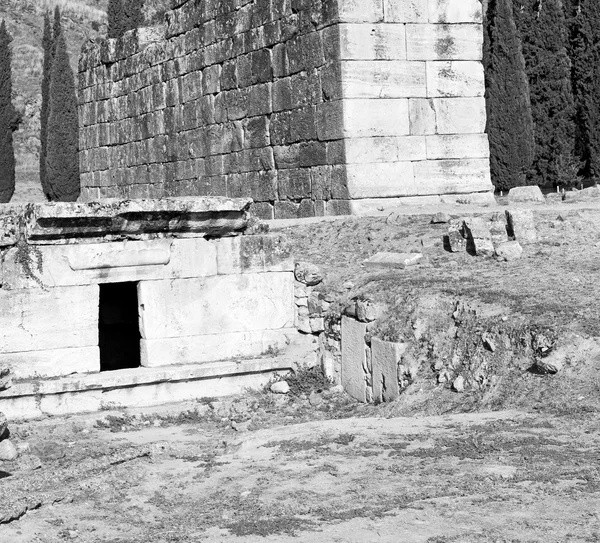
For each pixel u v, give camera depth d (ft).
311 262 65.31
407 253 62.54
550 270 56.08
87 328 55.67
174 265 57.67
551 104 127.13
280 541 30.73
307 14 80.94
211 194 98.07
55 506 36.55
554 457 36.60
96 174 127.65
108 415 53.57
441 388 48.80
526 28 127.44
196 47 99.96
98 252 55.67
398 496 33.94
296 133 83.25
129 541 32.04
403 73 78.64
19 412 53.26
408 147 79.00
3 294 54.08
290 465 38.83
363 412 51.72
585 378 43.75
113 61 120.98
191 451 44.91
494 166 120.37
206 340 58.44
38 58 212.02
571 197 82.38
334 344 58.29
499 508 32.01
